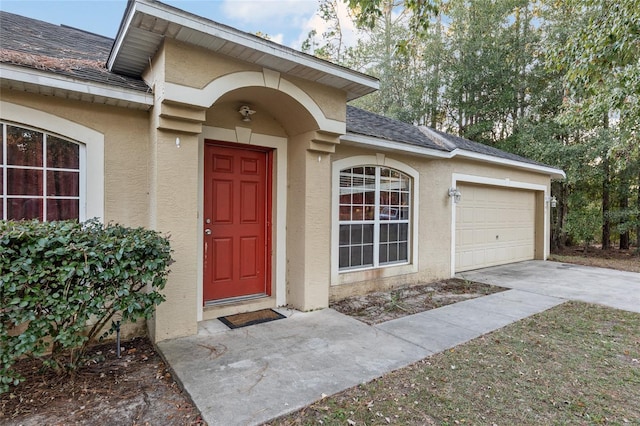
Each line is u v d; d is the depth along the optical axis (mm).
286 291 5148
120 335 3797
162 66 3477
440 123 17688
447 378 3074
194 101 3627
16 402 2594
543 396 2811
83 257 2631
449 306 5355
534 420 2492
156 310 3646
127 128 3824
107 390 2799
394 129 7367
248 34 3641
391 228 6637
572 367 3338
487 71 14539
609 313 5062
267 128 4930
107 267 2783
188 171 3822
